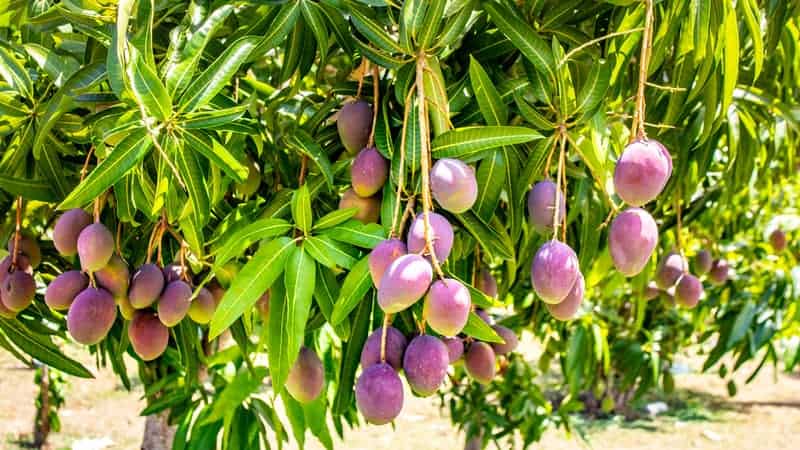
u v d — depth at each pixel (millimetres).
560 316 1611
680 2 1739
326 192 1941
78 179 2025
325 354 2322
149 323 1828
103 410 9406
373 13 1748
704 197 2992
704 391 11695
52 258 2217
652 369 4551
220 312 1497
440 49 1624
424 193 1462
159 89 1483
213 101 1725
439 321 1429
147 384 2869
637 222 1505
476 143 1558
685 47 1883
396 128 1768
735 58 1737
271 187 2156
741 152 2510
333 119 1946
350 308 1543
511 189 1767
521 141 1548
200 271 1990
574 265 1510
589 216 2197
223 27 1941
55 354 2053
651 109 2121
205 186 1610
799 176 5176
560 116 1655
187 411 2633
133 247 2076
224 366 2689
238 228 1840
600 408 10016
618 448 8547
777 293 3914
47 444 7770
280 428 2566
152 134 1458
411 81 1655
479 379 1991
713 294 4336
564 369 4336
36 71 1919
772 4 1878
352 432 8977
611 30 1850
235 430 2518
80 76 1686
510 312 4160
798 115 2357
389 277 1407
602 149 1733
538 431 4262
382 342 1535
